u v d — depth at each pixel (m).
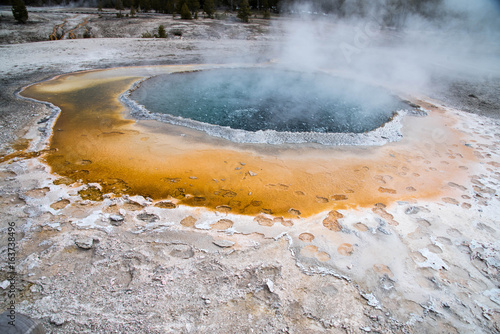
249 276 2.24
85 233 2.56
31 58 8.75
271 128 4.94
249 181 3.42
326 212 2.97
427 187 3.45
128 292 2.08
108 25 16.36
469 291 2.22
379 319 1.99
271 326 1.91
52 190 3.09
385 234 2.71
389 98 6.59
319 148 4.26
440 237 2.71
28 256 2.31
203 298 2.06
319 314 2.00
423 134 4.85
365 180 3.54
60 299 2.01
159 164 3.69
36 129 4.47
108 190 3.16
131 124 4.79
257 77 8.03
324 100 6.35
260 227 2.73
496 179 3.65
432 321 2.00
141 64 8.84
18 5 14.73
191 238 2.56
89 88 6.54
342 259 2.43
